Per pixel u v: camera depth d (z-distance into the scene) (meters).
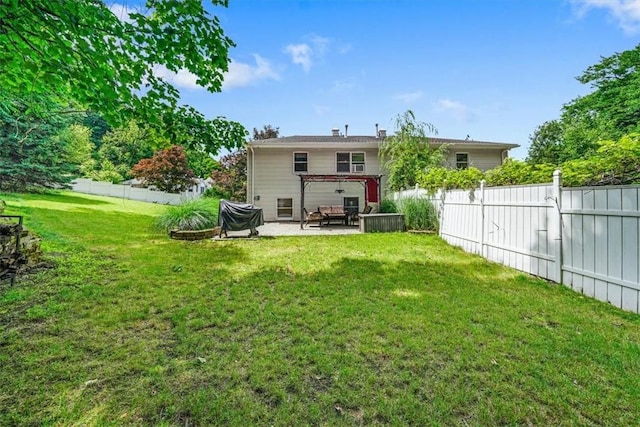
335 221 14.61
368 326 3.20
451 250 7.42
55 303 3.66
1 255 4.45
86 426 1.85
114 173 29.02
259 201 15.32
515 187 5.71
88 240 7.47
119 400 2.07
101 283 4.49
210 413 1.96
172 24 3.66
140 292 4.17
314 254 6.86
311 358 2.59
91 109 3.50
